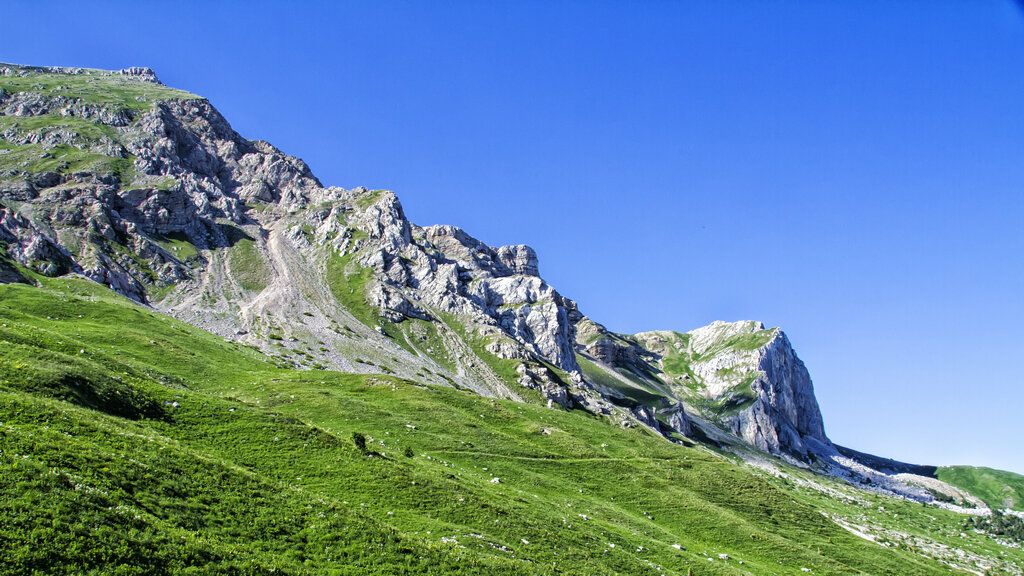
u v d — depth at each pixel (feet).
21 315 389.80
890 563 336.49
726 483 399.24
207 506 148.25
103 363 278.05
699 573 233.96
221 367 421.59
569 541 217.36
